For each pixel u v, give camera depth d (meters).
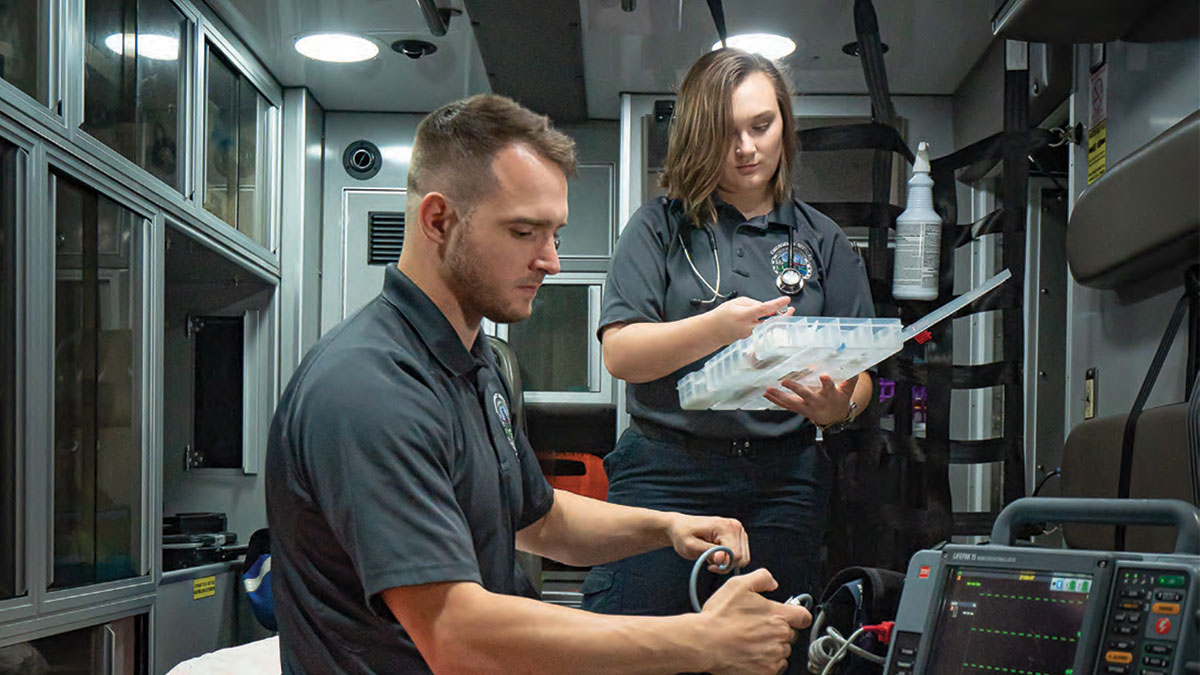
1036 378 3.20
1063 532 2.22
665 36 3.41
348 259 4.40
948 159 2.76
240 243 3.87
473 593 1.38
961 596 1.12
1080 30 2.22
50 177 2.70
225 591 3.85
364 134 4.43
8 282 2.55
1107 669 0.93
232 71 3.85
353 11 3.48
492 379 1.72
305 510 1.48
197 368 4.28
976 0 3.10
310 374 1.49
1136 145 2.18
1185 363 1.91
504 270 1.54
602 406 4.13
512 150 1.51
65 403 2.77
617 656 1.35
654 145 3.86
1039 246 3.19
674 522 1.80
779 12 3.22
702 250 2.17
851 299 2.24
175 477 4.25
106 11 3.00
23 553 2.56
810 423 2.17
